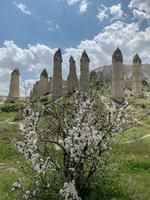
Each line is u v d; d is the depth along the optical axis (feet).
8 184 56.24
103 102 50.03
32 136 45.75
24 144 45.47
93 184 50.55
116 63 182.80
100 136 44.91
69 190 42.27
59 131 49.57
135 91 208.13
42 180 47.55
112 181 53.31
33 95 50.26
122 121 47.80
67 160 47.32
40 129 49.80
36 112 47.50
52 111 50.67
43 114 50.11
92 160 48.32
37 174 48.47
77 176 47.06
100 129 48.06
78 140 44.14
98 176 51.34
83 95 50.44
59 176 48.11
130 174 65.72
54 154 50.39
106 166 52.11
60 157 51.29
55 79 193.77
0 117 160.56
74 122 48.34
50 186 48.08
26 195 45.70
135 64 212.23
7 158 77.77
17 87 231.50
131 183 57.67
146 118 134.00
